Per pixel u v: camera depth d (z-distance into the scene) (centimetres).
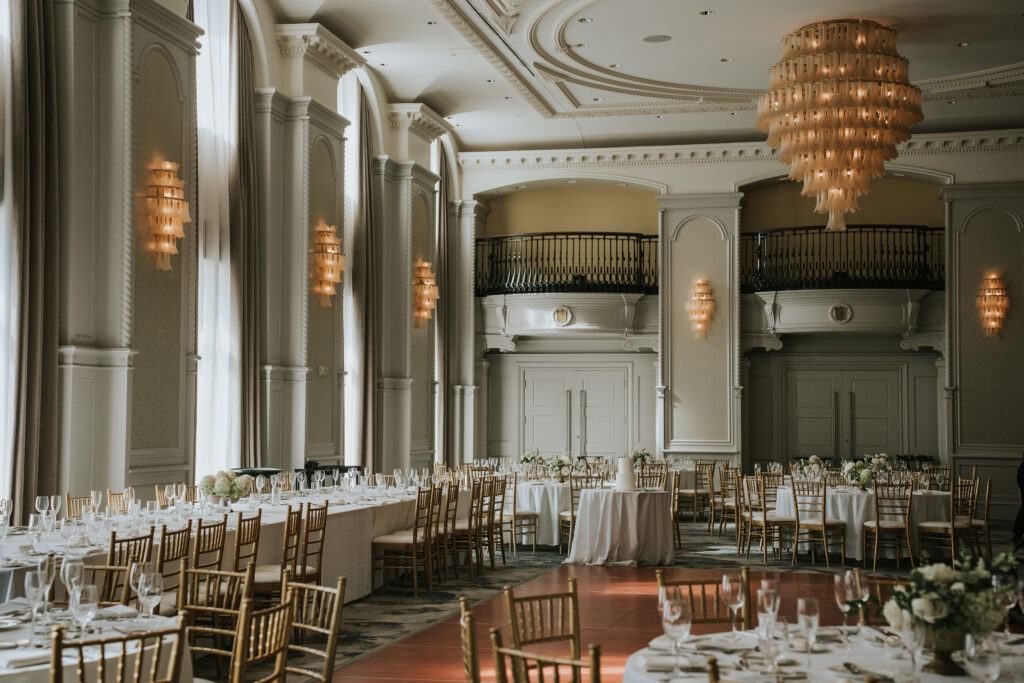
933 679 324
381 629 751
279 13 1195
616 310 1803
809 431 1839
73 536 566
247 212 1096
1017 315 1623
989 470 1622
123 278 856
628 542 1098
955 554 1078
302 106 1188
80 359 824
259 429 1098
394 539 914
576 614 431
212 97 1088
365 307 1382
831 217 1098
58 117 810
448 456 1733
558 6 1117
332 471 1170
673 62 1335
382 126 1485
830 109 1047
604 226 1912
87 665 335
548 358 1942
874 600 370
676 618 333
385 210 1478
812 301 1703
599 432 1919
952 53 1270
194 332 984
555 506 1230
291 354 1183
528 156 1786
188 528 570
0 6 768
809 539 1120
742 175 1741
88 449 836
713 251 1744
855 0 1077
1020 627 664
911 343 1702
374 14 1225
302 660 650
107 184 862
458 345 1816
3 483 738
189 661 391
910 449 1800
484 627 761
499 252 1900
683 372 1745
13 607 419
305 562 700
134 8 882
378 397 1452
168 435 946
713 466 1441
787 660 348
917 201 1794
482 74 1463
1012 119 1627
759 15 1134
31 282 758
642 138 1773
